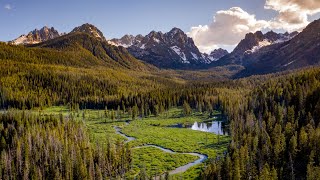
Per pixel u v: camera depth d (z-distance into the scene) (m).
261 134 123.69
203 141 155.38
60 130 145.50
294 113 143.50
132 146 149.75
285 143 110.44
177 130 183.75
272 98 181.25
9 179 111.94
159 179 101.06
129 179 108.56
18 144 122.00
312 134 109.44
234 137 131.88
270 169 99.12
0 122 157.62
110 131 182.50
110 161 116.12
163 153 136.50
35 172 108.69
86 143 134.75
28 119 161.50
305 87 172.00
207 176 98.38
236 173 91.19
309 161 98.00
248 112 174.88
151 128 191.75
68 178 107.94
